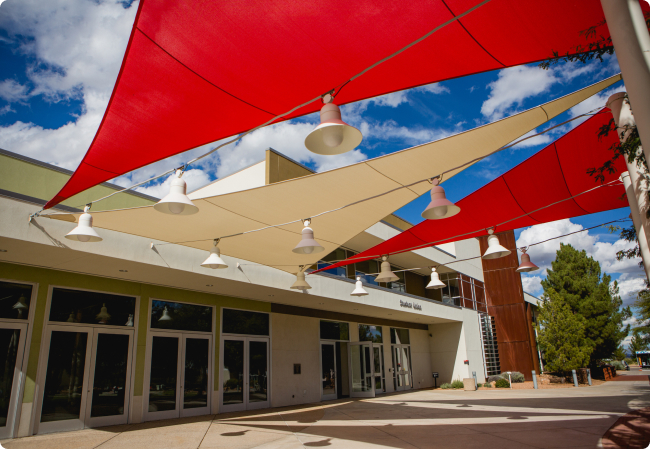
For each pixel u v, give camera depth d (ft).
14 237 22.52
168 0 8.84
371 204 20.95
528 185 22.71
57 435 27.02
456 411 38.68
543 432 26.04
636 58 7.84
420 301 62.49
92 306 31.73
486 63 13.26
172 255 30.37
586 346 72.54
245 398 42.16
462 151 16.83
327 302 47.73
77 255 26.11
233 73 11.46
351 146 11.62
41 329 28.40
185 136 14.01
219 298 41.63
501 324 81.05
